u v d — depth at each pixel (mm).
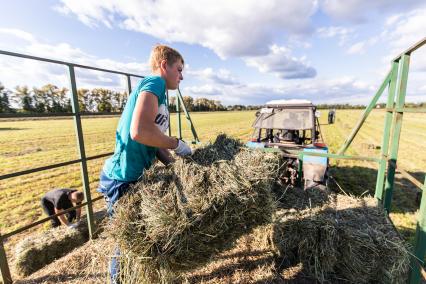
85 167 2598
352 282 1986
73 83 2389
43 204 3820
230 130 19281
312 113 4770
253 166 1554
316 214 2299
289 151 3104
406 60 2207
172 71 1553
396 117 2377
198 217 1262
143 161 1515
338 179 6105
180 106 4207
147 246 1239
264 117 5066
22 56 1937
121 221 1262
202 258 1463
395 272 1846
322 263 2045
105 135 18000
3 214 4617
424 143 12164
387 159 2572
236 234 1586
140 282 1297
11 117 1951
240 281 1979
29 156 10477
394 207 4230
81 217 3832
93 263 1576
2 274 1932
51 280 1987
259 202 1546
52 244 2943
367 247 1893
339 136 15422
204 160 1621
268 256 2230
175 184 1393
